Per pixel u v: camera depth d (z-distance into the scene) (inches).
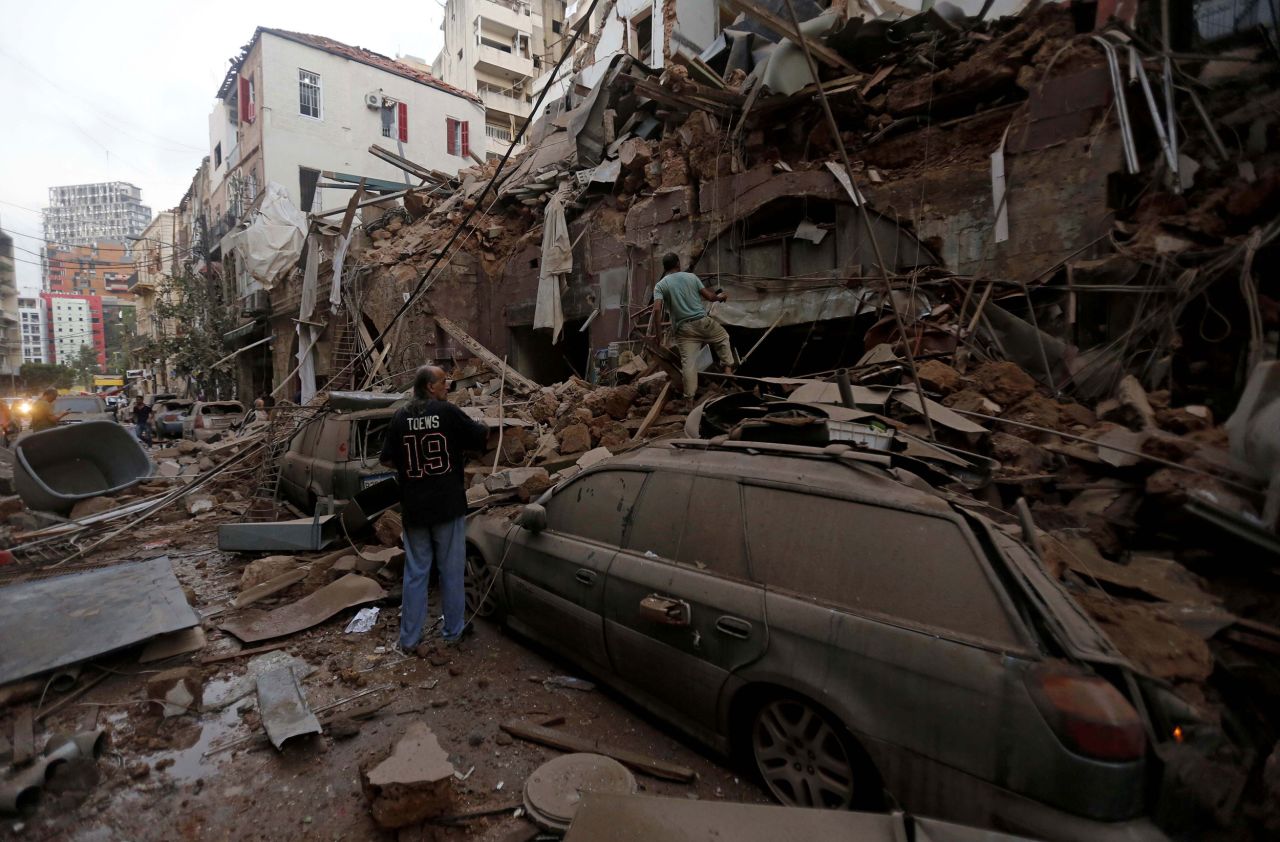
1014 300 276.5
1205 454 157.2
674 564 120.9
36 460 333.1
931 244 308.2
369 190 889.5
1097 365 236.8
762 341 351.3
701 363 332.2
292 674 144.6
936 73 325.4
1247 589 133.5
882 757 85.7
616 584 129.3
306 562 219.3
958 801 79.2
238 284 959.6
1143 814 71.6
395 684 144.5
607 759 111.3
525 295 545.3
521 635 166.2
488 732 124.9
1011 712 75.5
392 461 157.8
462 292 572.1
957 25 342.0
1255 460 148.6
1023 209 283.1
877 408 214.7
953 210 303.7
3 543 263.7
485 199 607.5
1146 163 268.1
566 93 676.7
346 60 1042.7
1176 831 72.1
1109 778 69.1
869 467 108.3
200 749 120.8
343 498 265.0
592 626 135.1
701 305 286.5
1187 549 145.4
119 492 340.2
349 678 145.4
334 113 1028.5
